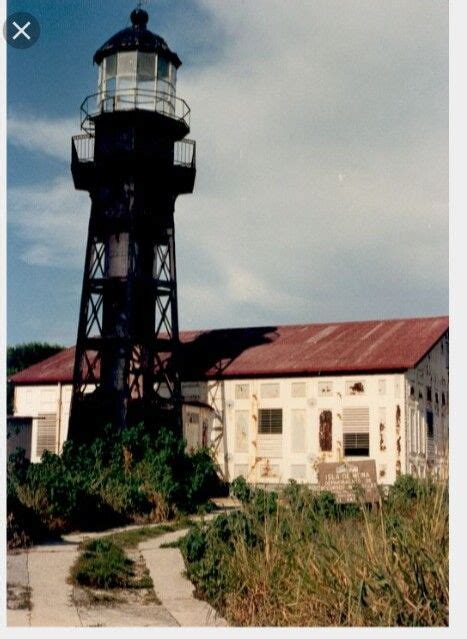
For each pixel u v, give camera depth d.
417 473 9.25
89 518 17.39
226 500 24.38
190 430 30.44
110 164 28.14
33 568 12.11
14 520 14.59
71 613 9.58
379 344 31.69
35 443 34.94
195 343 36.31
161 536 16.78
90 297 28.19
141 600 10.59
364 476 14.30
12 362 52.12
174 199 29.48
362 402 30.00
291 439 31.00
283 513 9.95
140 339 27.88
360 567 8.01
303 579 8.37
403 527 8.09
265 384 31.86
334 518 9.80
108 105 28.41
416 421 30.36
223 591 10.10
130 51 28.30
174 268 28.95
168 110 28.80
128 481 20.36
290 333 35.78
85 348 27.91
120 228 28.25
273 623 8.48
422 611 7.54
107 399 27.19
